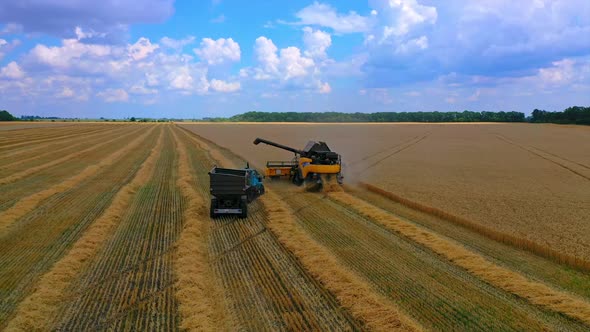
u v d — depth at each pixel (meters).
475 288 11.29
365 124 190.00
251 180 20.39
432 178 30.72
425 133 105.44
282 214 18.72
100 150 51.88
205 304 9.98
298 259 13.18
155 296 10.57
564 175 32.69
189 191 23.69
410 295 10.81
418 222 18.25
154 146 59.38
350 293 10.52
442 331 9.10
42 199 21.77
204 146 59.62
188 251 13.44
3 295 10.64
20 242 14.77
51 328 9.06
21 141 66.81
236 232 16.25
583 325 9.43
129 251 13.88
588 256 13.52
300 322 9.32
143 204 21.02
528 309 10.15
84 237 14.91
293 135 92.81
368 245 14.83
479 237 16.17
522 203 21.80
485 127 146.50
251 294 10.69
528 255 14.13
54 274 11.61
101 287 11.10
